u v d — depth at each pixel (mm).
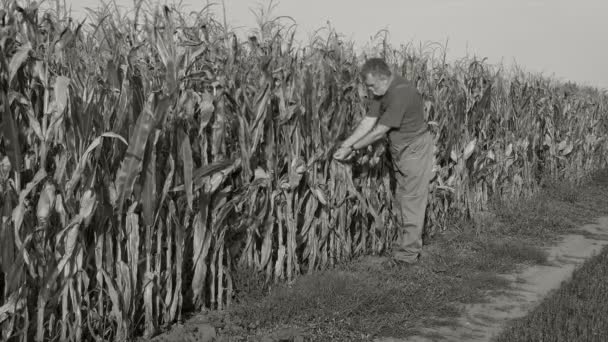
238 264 4715
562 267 6035
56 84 3229
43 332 3457
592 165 12430
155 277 4031
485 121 7945
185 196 4129
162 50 3760
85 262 3686
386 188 6219
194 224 4230
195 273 4246
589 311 4246
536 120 9867
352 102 5836
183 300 4520
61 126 3354
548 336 3768
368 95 5871
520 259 6180
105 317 3799
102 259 3758
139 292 4035
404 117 5352
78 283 3600
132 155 3539
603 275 5328
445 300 4793
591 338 3742
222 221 4438
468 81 7590
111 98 3635
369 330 4125
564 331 3854
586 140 11859
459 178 7391
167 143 3943
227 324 4090
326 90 5277
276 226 5180
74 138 3416
